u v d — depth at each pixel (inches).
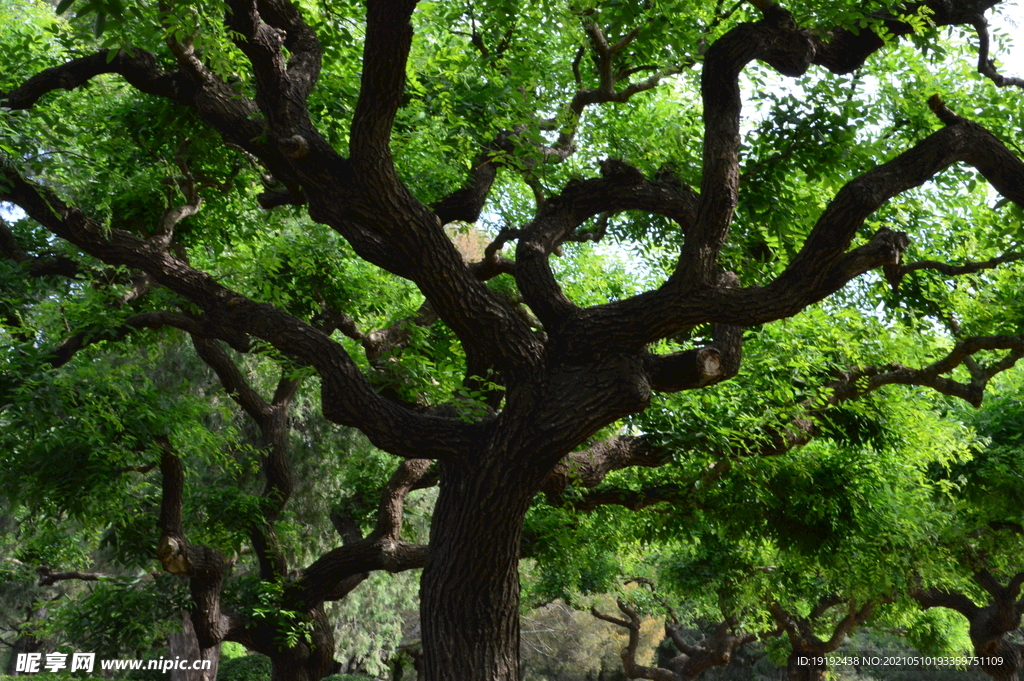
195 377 637.9
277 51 223.8
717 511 413.4
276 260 371.9
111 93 389.1
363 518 490.3
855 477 425.7
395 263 227.8
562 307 233.1
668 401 337.7
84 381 330.6
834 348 359.9
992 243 326.3
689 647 897.5
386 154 214.8
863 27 243.4
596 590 657.6
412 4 188.1
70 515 343.9
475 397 271.6
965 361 362.6
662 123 387.9
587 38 303.7
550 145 348.5
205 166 360.8
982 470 454.3
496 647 220.8
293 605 405.7
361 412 230.2
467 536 220.8
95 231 281.9
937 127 331.6
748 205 295.1
